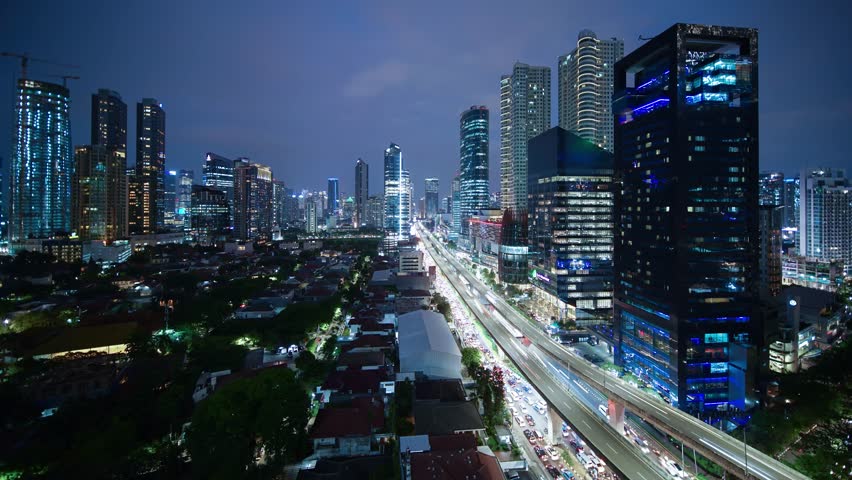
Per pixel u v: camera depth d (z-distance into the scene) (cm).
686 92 15762
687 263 15550
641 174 17650
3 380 16388
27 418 14262
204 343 19575
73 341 19762
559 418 13375
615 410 12988
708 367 15525
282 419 12031
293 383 13412
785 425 12712
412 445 11269
